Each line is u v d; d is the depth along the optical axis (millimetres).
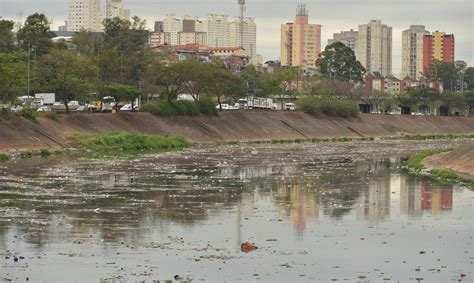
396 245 64125
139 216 78000
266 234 68750
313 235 68438
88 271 54000
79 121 191500
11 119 167625
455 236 68188
